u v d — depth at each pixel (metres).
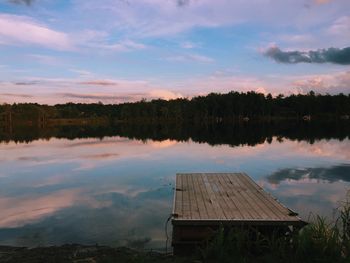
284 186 11.95
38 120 86.88
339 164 16.95
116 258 5.98
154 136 38.78
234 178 10.70
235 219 6.58
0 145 29.94
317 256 5.30
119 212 9.21
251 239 6.48
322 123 70.38
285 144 26.86
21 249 6.76
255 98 102.44
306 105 102.25
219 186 9.62
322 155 20.25
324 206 9.36
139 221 8.42
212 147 25.30
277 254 5.57
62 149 25.72
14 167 17.41
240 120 98.56
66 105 109.56
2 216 9.14
